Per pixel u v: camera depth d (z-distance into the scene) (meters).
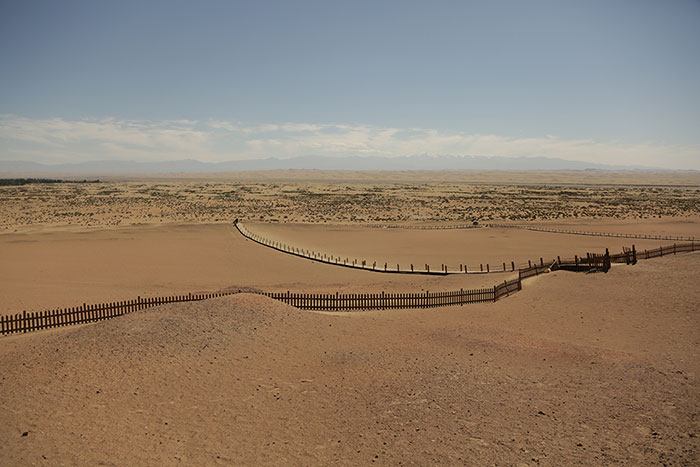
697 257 41.66
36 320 24.34
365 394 15.16
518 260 52.31
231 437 12.57
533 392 15.28
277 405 14.38
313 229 75.50
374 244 62.66
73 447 11.84
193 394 14.88
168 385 15.32
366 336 21.84
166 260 47.81
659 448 11.76
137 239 60.31
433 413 13.84
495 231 74.38
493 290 31.28
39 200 124.81
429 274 43.06
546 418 13.50
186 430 12.86
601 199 150.00
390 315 26.80
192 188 194.12
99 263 45.59
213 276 41.19
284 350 19.06
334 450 11.98
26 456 11.41
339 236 69.06
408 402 14.55
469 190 199.25
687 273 35.44
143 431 12.72
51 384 15.04
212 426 13.10
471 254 56.19
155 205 116.25
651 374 16.77
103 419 13.20
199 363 17.05
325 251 56.78
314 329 22.11
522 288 33.97
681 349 20.02
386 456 11.68
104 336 18.80
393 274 43.03
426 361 18.16
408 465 11.28
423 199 147.50
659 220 92.69
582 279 35.50
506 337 21.64
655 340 21.53
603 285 33.34
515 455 11.64
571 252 57.50
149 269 43.50
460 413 13.84
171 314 21.38
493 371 17.11
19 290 34.34
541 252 57.53
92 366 16.27
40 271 41.53
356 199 145.62
